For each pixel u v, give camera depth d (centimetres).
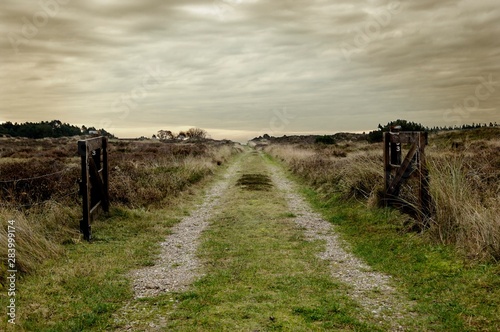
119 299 559
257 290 586
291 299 550
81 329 464
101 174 1083
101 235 908
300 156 2639
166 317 498
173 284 626
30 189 1069
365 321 479
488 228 645
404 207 938
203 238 936
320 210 1244
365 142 4112
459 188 814
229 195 1585
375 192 1089
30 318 479
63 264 686
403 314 500
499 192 870
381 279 636
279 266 705
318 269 690
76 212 957
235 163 3294
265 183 1917
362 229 941
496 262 593
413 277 621
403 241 788
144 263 738
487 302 499
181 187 1573
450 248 693
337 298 552
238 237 930
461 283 564
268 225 1051
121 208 1120
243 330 455
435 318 478
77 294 565
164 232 991
